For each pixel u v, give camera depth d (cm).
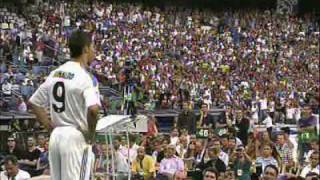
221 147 2161
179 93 5053
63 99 864
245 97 5191
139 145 2309
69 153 854
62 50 5406
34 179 1520
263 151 1842
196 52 6669
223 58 6712
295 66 7006
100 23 6619
